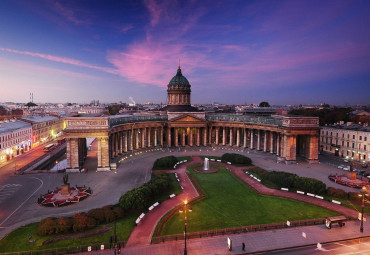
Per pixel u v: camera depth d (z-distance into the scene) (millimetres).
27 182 71188
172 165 86438
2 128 106062
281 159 96312
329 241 41844
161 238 42156
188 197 59906
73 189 64125
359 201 57812
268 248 39812
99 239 41625
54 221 44531
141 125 115625
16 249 38969
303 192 62250
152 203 56281
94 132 83375
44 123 148000
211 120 129750
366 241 42250
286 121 95688
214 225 46781
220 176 77125
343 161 100438
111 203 56156
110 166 85562
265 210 53250
